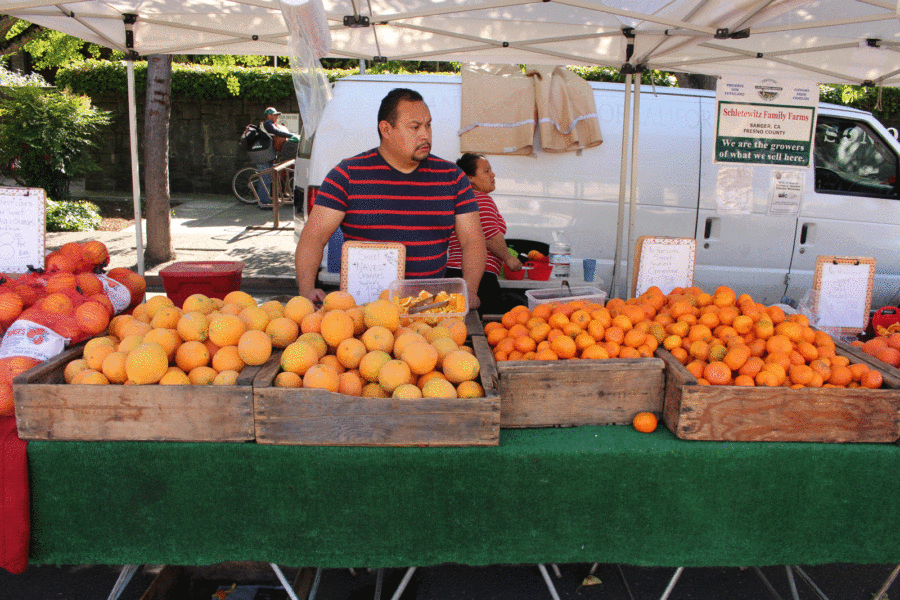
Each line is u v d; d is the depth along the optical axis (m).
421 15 3.09
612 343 2.19
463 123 5.26
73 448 1.84
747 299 2.45
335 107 5.32
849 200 5.71
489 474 1.88
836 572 2.99
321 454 1.85
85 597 2.75
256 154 11.43
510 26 3.72
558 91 5.25
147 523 1.90
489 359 2.11
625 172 4.21
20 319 2.07
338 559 1.94
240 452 1.85
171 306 2.20
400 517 1.91
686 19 3.09
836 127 5.71
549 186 5.48
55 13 3.48
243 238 9.22
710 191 5.55
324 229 2.84
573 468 1.90
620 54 3.83
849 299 2.95
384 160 2.83
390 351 2.09
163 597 2.58
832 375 2.11
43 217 2.71
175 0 3.53
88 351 1.99
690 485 1.93
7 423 1.92
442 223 2.92
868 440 1.97
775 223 5.65
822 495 1.96
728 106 3.41
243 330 2.02
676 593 2.83
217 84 12.84
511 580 2.88
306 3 2.38
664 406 2.08
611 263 5.60
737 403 1.94
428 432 1.86
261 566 2.76
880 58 3.64
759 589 2.86
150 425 1.85
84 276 2.37
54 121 10.34
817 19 3.23
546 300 2.81
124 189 13.39
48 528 1.90
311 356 1.96
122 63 12.81
